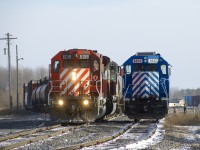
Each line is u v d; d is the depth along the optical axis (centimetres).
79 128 5916
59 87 6806
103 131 5462
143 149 3538
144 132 5281
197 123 7500
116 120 8088
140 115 7419
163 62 7450
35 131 5306
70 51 6856
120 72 9125
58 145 3931
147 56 7469
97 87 6756
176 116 8275
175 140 4406
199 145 3969
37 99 12125
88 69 6788
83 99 6706
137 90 7444
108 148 3612
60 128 5941
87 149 3572
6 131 5691
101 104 6850
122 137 4672
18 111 15062
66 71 6794
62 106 6756
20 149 3606
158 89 7388
